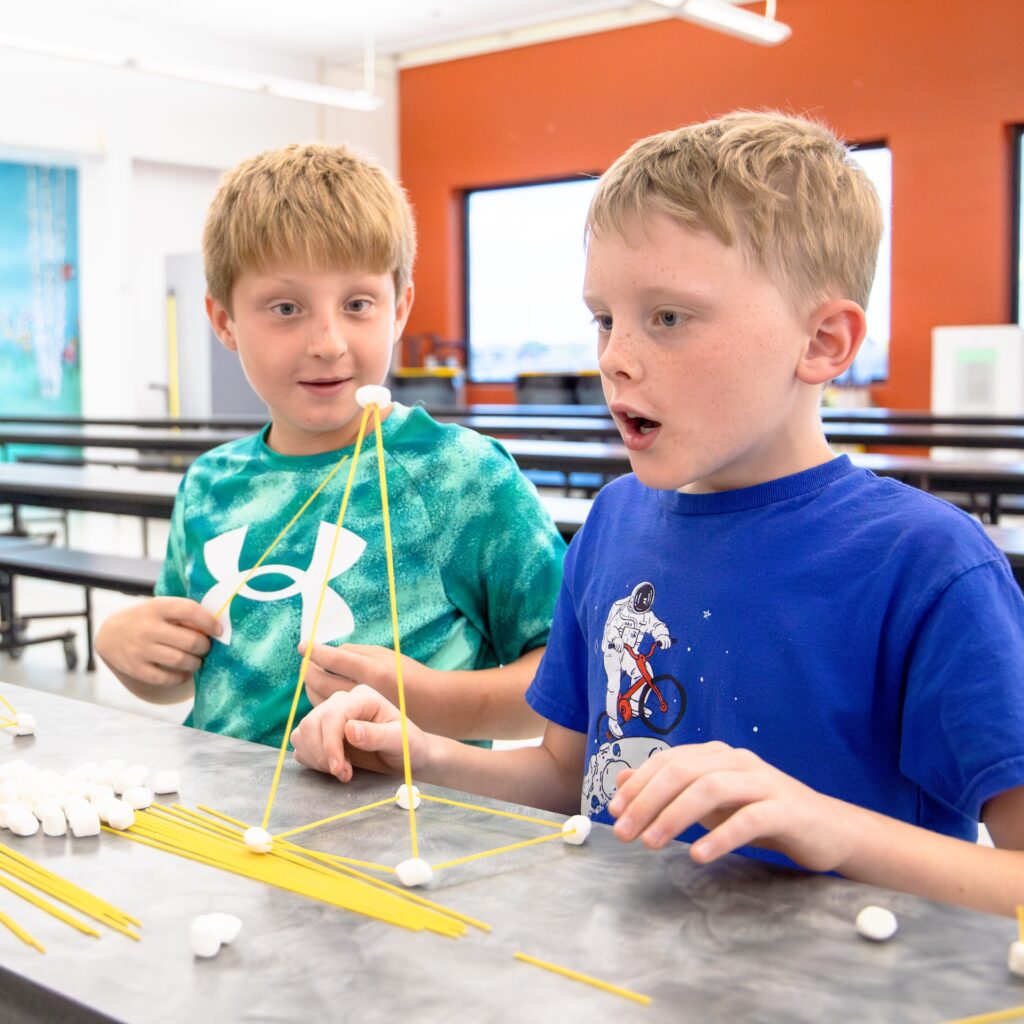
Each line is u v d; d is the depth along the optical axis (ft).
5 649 12.98
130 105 28.63
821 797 1.99
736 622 2.62
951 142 25.04
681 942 1.61
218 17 28.25
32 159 28.66
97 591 17.44
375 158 4.03
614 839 2.05
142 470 21.57
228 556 3.95
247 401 29.60
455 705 3.47
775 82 26.96
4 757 2.56
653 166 2.43
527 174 30.81
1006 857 2.05
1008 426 19.13
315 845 2.03
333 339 3.60
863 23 25.79
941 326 25.46
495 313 32.35
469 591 3.94
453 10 28.27
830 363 2.53
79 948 1.62
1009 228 24.97
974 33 24.56
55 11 27.12
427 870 1.83
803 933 1.64
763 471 2.72
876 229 2.65
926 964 1.54
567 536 7.23
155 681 3.65
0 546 10.48
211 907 1.76
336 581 3.80
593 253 2.48
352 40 30.42
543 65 30.19
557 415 22.22
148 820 2.15
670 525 2.85
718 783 1.90
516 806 2.24
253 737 3.73
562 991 1.47
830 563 2.56
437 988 1.48
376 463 3.91
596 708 2.91
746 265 2.37
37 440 16.84
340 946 1.61
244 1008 1.44
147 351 29.89
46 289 30.04
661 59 28.40
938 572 2.41
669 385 2.39
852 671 2.49
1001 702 2.23
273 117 31.24
